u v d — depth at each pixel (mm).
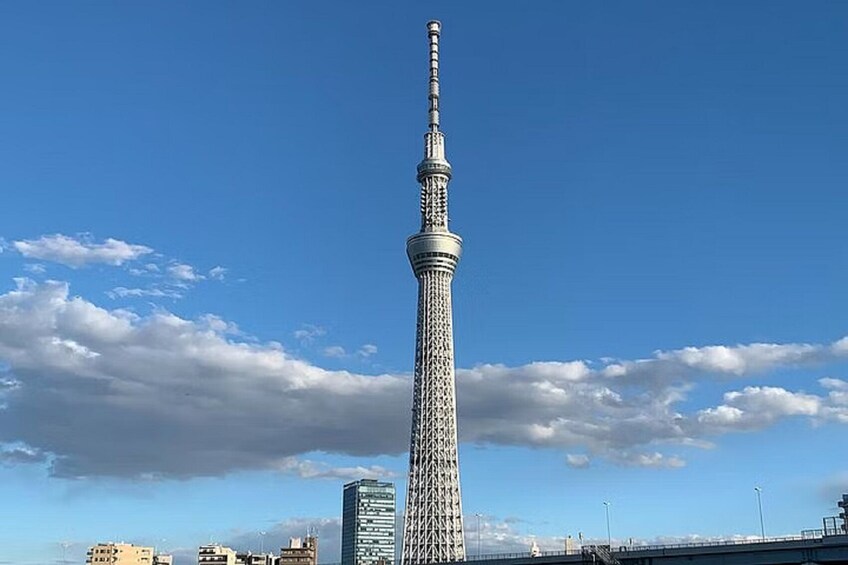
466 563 193125
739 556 151125
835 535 140750
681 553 156875
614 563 163250
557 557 173875
